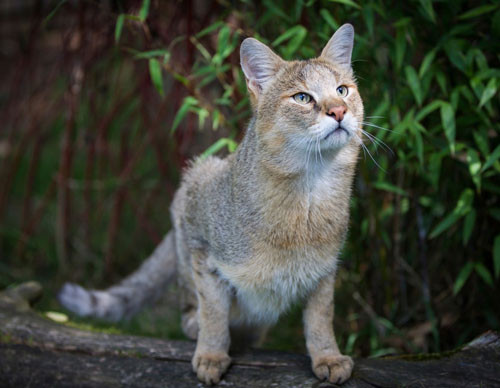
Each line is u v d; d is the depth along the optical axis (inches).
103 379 42.6
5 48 87.0
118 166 67.7
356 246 52.2
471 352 42.3
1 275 65.1
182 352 44.1
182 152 59.2
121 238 68.9
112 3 53.7
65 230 65.1
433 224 51.6
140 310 55.2
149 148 71.7
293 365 42.4
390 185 48.3
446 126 44.4
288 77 41.6
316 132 39.9
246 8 51.6
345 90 41.9
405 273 51.9
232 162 43.9
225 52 48.1
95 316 54.1
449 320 52.3
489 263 49.8
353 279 54.1
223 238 42.1
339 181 41.1
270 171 40.6
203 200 44.6
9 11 86.7
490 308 50.2
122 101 63.2
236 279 41.8
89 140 63.7
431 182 48.1
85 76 61.1
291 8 50.6
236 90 51.8
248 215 41.1
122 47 54.4
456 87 46.0
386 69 48.4
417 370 41.1
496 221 49.1
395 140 46.9
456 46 45.3
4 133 84.1
